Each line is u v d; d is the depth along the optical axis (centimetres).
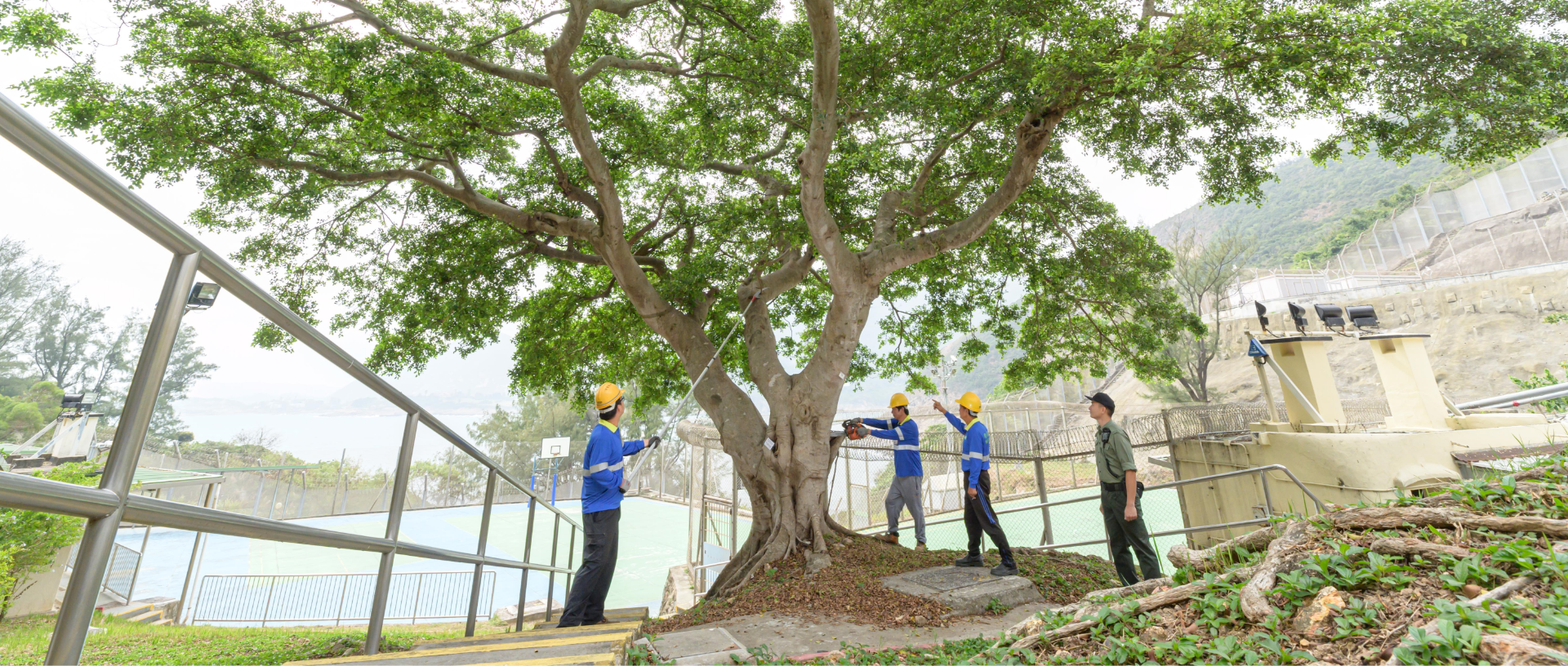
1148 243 1302
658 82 1179
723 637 519
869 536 984
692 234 1234
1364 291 4975
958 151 1191
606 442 605
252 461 2342
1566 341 3625
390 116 863
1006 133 1055
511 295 1166
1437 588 247
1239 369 4662
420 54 800
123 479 140
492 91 919
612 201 920
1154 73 747
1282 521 360
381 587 306
